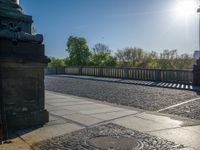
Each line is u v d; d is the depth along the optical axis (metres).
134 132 5.33
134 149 4.27
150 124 6.09
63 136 5.04
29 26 6.05
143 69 19.66
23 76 5.68
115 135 5.10
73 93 12.98
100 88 15.20
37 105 5.98
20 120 5.62
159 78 18.36
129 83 18.11
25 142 4.69
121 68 22.00
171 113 7.60
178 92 12.94
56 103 9.53
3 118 5.06
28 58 5.63
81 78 24.20
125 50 31.75
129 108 8.42
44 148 4.35
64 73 31.27
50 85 17.61
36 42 5.82
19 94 5.63
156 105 9.05
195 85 15.62
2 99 5.23
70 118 6.72
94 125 5.97
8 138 4.95
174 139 4.86
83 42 37.94
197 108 8.39
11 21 5.70
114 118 6.76
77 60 37.78
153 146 4.43
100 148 4.32
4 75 5.38
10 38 5.36
